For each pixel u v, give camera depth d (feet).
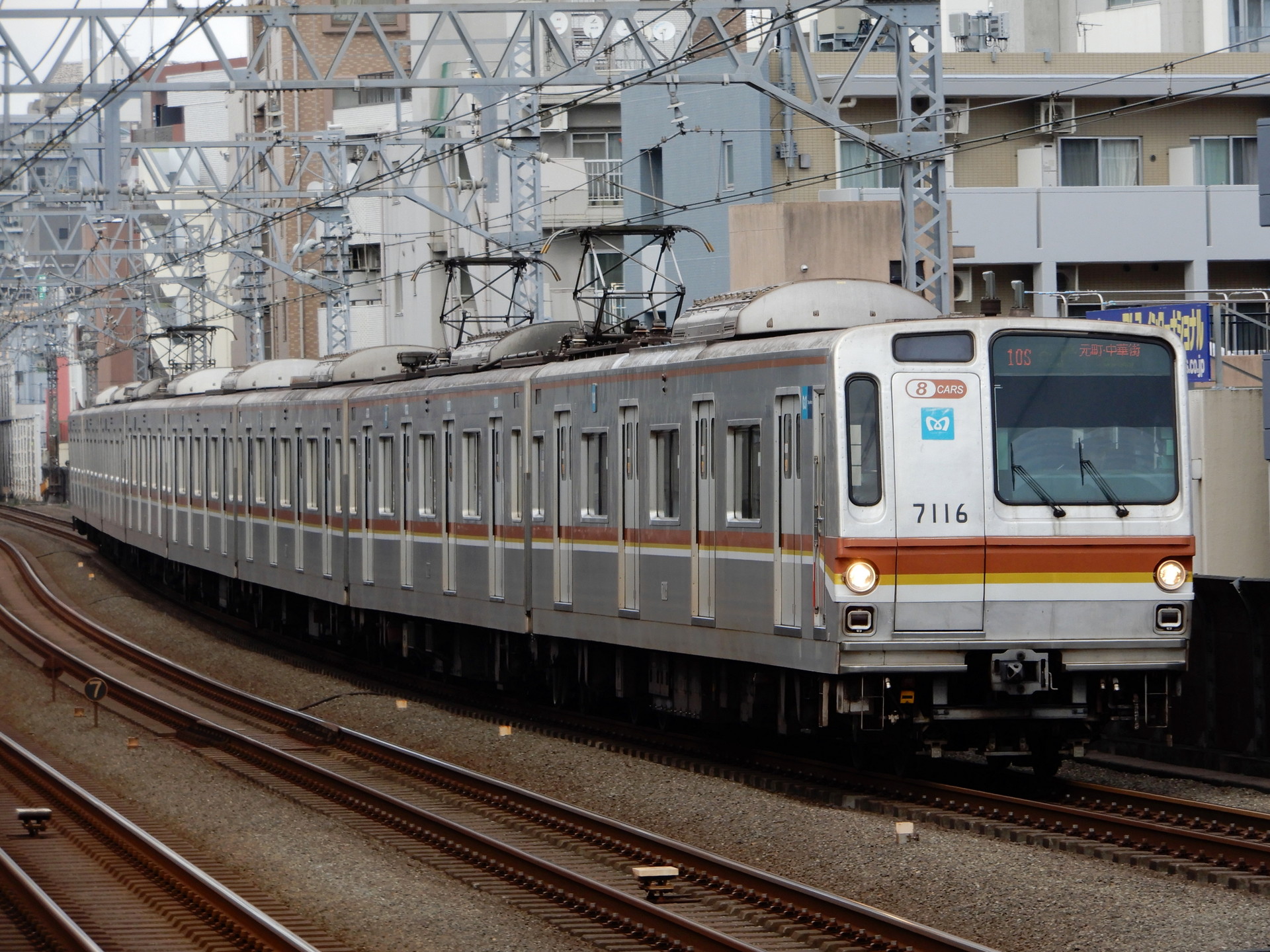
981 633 134.31
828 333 137.49
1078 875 107.34
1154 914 97.30
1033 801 133.90
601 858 122.83
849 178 383.45
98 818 144.66
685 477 159.84
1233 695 148.77
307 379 294.87
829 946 95.09
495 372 207.62
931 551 133.39
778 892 105.81
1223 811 124.16
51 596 364.58
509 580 200.64
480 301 486.38
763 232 349.41
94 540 489.67
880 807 134.21
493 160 280.31
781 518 142.51
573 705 205.26
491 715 207.10
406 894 113.29
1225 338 280.10
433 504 222.69
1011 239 384.06
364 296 589.73
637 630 170.50
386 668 264.93
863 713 135.33
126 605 355.36
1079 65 398.42
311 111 603.26
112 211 264.11
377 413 242.37
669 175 401.29
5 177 322.75
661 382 164.45
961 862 111.86
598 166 465.88
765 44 206.59
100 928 105.19
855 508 132.98
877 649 132.98
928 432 134.21
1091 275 392.27
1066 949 93.04
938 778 152.25
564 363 190.19
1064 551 135.44
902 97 199.11
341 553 256.93
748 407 147.74
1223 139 403.95
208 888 111.86
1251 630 146.20
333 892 114.83
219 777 170.40
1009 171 398.83
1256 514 216.54
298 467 277.44
